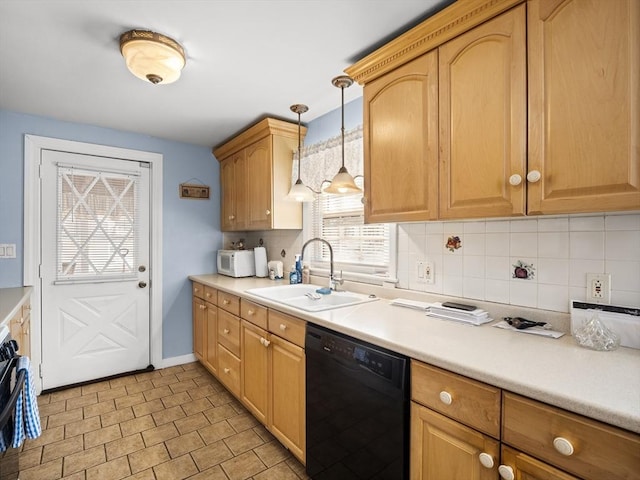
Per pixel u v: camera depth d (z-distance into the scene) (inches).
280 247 122.3
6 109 96.0
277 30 59.6
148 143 120.0
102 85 80.5
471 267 64.8
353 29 59.4
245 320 89.0
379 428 48.9
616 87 37.2
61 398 99.7
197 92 84.7
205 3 52.6
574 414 30.6
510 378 34.6
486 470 36.9
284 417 72.4
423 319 60.4
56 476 67.2
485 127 48.5
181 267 127.8
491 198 47.9
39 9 53.5
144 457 73.3
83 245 110.0
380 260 87.3
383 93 64.2
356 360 52.4
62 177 106.1
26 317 90.7
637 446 27.2
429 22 53.1
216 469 69.8
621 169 37.0
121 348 116.8
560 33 41.1
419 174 57.8
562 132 41.1
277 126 101.1
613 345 43.0
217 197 136.4
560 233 53.2
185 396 101.4
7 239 97.3
